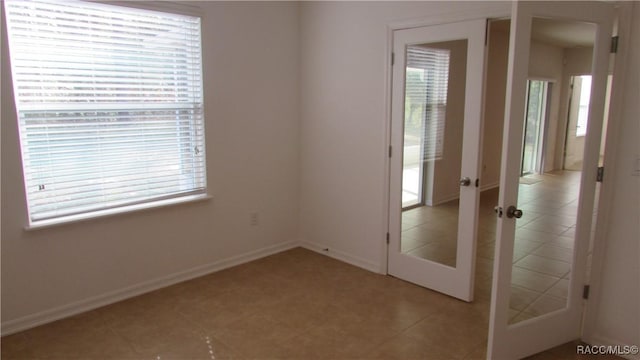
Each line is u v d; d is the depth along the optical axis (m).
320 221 4.26
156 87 3.29
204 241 3.73
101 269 3.15
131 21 3.09
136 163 3.26
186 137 3.52
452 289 3.29
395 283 3.57
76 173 2.98
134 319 2.97
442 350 2.61
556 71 2.84
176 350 2.61
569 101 2.94
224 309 3.12
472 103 3.03
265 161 4.08
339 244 4.11
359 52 3.68
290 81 4.16
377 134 3.63
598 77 2.44
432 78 3.24
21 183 2.73
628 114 2.44
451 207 3.25
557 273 2.81
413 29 3.29
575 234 2.59
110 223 3.16
